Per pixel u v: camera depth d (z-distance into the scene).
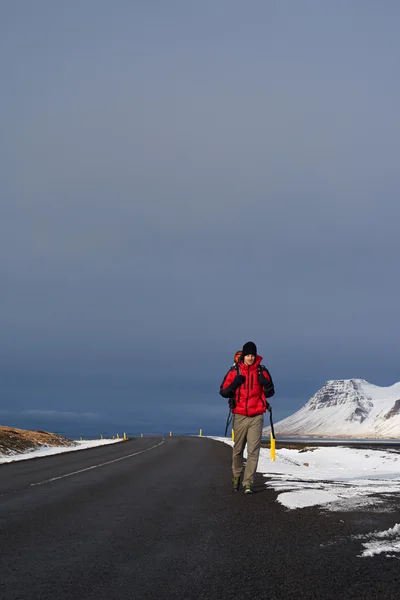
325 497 8.48
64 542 5.90
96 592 4.16
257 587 4.22
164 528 6.62
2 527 6.76
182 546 5.66
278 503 8.27
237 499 8.91
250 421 9.71
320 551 5.25
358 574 4.48
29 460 19.64
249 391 9.69
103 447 31.38
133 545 5.73
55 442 34.19
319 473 13.39
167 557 5.21
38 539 6.06
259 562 4.95
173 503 8.66
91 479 12.62
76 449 29.80
